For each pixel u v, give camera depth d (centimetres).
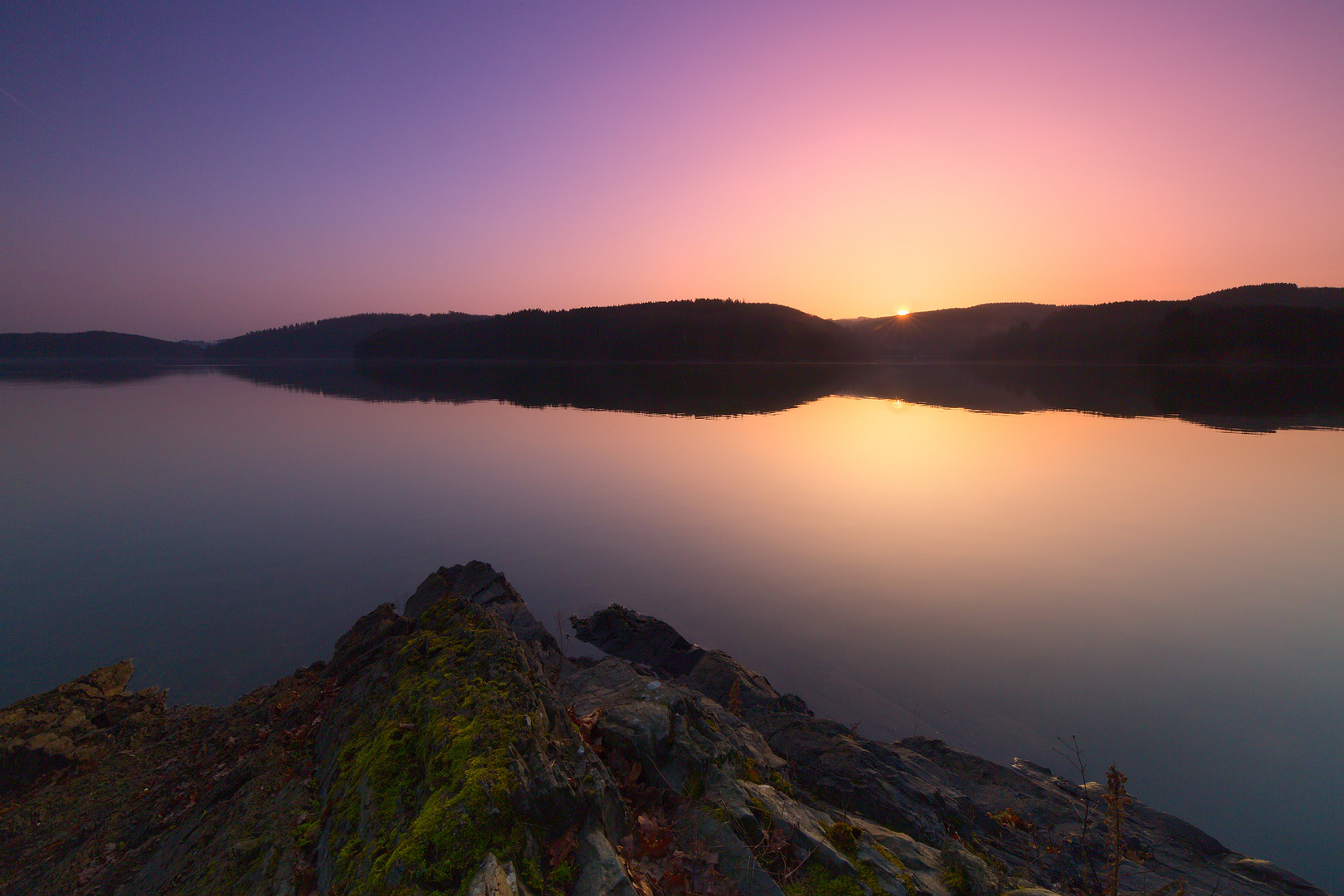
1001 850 667
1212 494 2881
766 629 1473
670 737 506
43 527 2392
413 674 522
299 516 2538
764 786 509
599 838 357
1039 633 1431
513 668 478
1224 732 1052
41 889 600
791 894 386
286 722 662
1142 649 1362
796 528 2358
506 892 289
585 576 1850
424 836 319
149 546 2150
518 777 357
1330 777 940
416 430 5269
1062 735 1047
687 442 4566
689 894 356
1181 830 720
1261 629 1441
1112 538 2205
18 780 902
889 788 687
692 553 2056
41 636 1451
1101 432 4981
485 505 2717
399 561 1989
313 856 399
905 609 1580
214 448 4297
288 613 1582
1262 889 618
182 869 462
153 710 1116
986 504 2712
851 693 1189
